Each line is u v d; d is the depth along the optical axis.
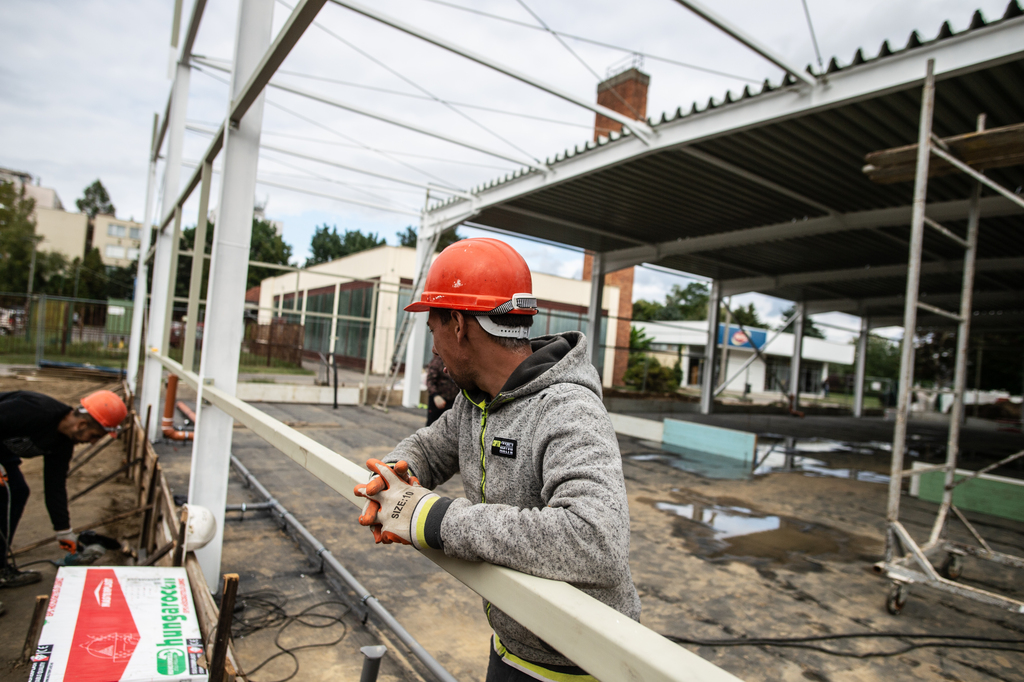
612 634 0.65
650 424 11.16
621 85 25.23
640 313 50.00
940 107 5.81
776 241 12.13
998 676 2.90
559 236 13.20
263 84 2.65
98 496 5.18
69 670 1.59
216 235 3.11
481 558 0.81
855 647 3.11
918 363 29.84
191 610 2.01
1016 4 4.30
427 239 13.02
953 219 8.84
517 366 1.07
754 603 3.62
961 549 4.25
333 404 12.14
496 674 1.23
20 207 47.28
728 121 6.46
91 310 18.56
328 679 2.49
